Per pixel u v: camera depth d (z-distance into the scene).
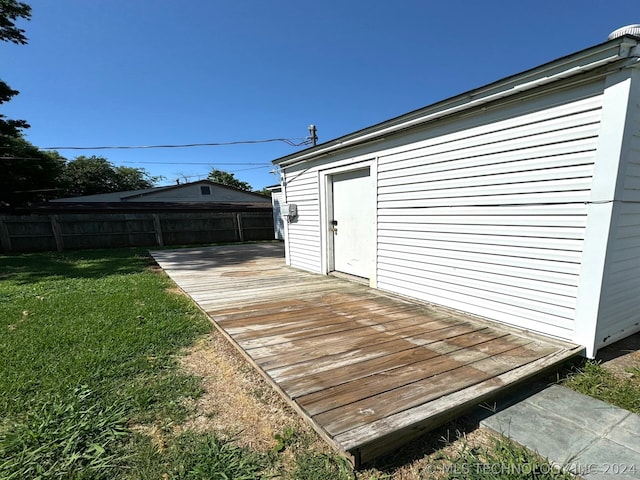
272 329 2.72
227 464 1.33
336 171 4.87
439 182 3.30
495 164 2.77
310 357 2.14
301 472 1.30
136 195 17.34
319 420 1.42
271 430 1.59
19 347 2.56
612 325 2.38
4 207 11.11
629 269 2.42
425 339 2.46
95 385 1.98
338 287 4.44
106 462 1.34
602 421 1.57
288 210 6.15
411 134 3.57
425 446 1.44
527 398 1.79
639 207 2.32
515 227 2.67
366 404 1.55
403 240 3.81
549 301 2.48
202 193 18.66
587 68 2.08
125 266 7.18
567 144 2.29
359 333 2.61
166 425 1.62
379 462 1.35
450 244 3.24
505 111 2.67
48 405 1.74
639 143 2.16
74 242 10.80
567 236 2.33
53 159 13.56
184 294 4.36
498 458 1.32
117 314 3.47
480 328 2.71
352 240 4.90
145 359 2.38
